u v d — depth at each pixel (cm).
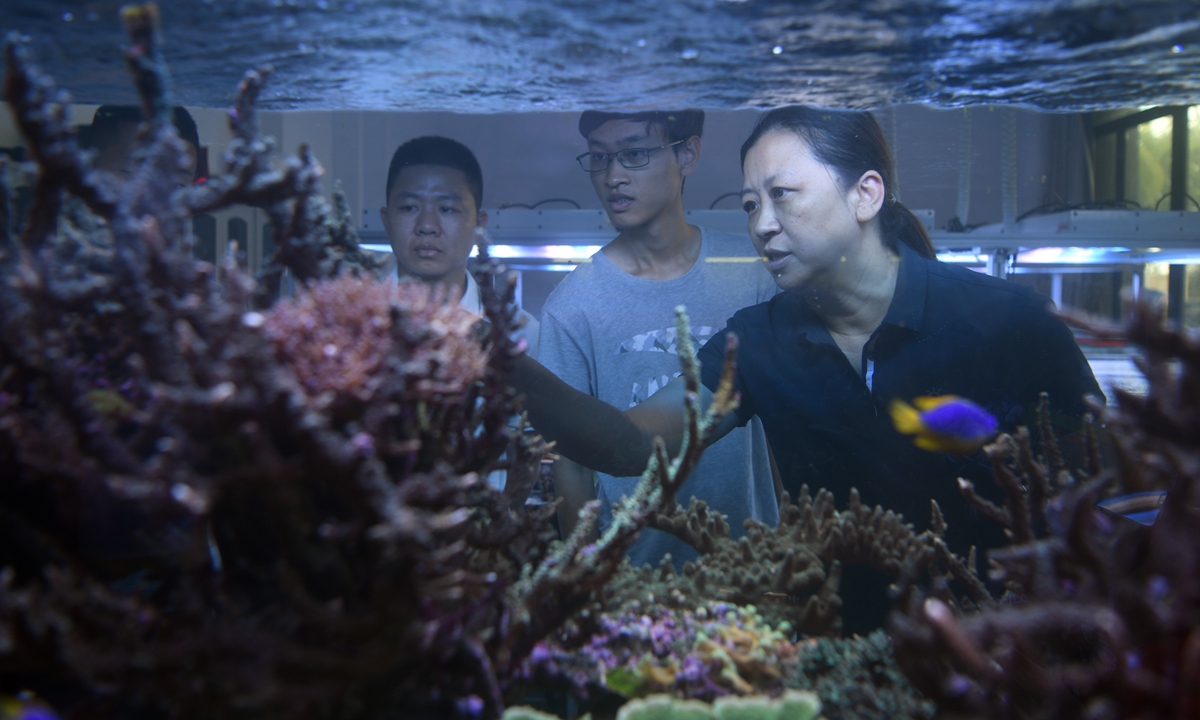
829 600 123
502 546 92
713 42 122
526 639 85
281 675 60
